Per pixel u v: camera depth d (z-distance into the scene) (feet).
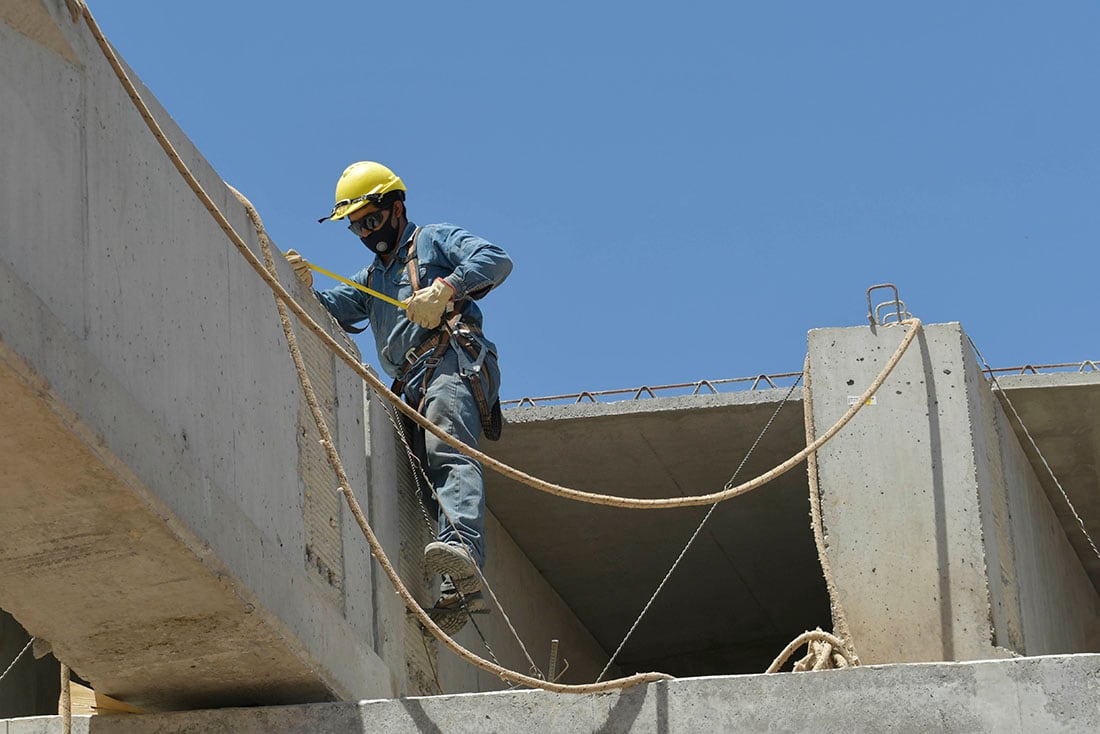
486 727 32.63
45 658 48.85
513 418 45.19
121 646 32.40
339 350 30.76
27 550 29.17
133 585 30.40
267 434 33.88
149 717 33.58
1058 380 43.86
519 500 48.21
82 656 32.65
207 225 32.71
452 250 40.40
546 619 52.03
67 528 28.66
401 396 40.98
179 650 32.58
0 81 25.85
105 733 33.50
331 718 33.24
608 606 54.54
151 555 29.55
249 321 33.99
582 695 32.48
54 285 26.50
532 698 32.71
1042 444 45.75
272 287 30.04
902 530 39.32
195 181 29.25
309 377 36.78
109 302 28.17
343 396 38.50
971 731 30.96
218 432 31.63
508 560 49.32
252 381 33.65
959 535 39.09
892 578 38.99
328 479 36.68
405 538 40.40
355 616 36.76
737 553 51.83
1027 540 43.75
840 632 37.76
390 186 41.32
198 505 29.89
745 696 31.91
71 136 27.73
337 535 36.58
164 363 29.81
